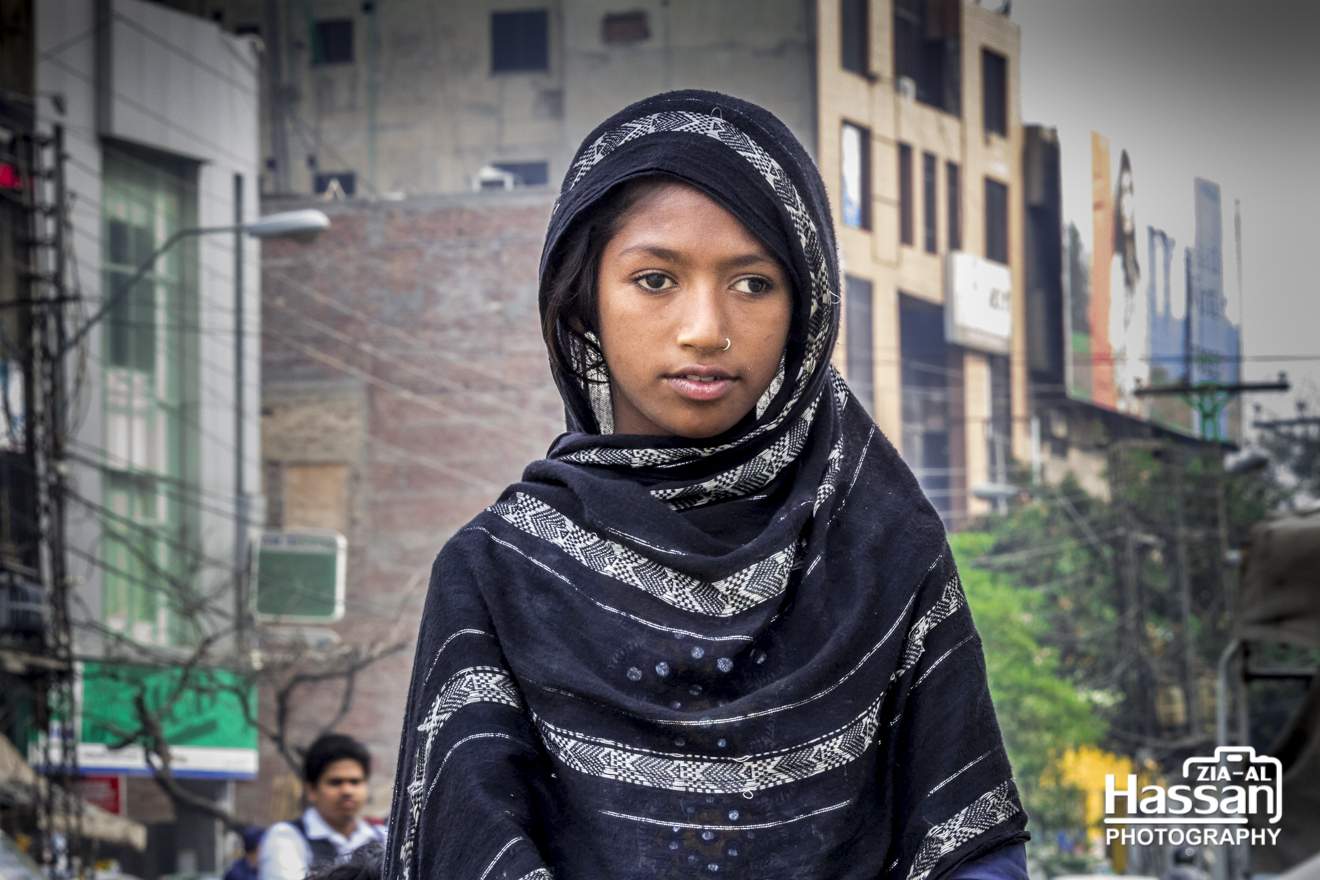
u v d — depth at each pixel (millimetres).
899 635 1310
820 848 1237
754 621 1264
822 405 1366
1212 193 45562
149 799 24531
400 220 29516
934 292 36500
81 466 23359
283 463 29359
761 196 1274
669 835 1224
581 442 1352
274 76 33531
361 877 1663
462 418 29125
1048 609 34125
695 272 1278
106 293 24688
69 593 21047
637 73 33125
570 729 1249
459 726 1269
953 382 36844
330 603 24406
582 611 1284
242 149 26984
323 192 33469
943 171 37125
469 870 1204
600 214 1311
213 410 25875
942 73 37438
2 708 19297
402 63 33406
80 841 16750
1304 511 8719
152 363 25250
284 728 19547
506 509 1355
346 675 20797
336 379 29375
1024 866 1301
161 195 25938
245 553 25609
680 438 1319
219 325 26234
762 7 33156
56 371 17984
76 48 24812
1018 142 39750
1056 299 40375
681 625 1267
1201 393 31938
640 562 1285
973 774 1307
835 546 1337
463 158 33219
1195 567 33938
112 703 23312
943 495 36531
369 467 29188
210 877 20844
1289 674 8867
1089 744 29453
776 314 1288
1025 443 38906
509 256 29219
